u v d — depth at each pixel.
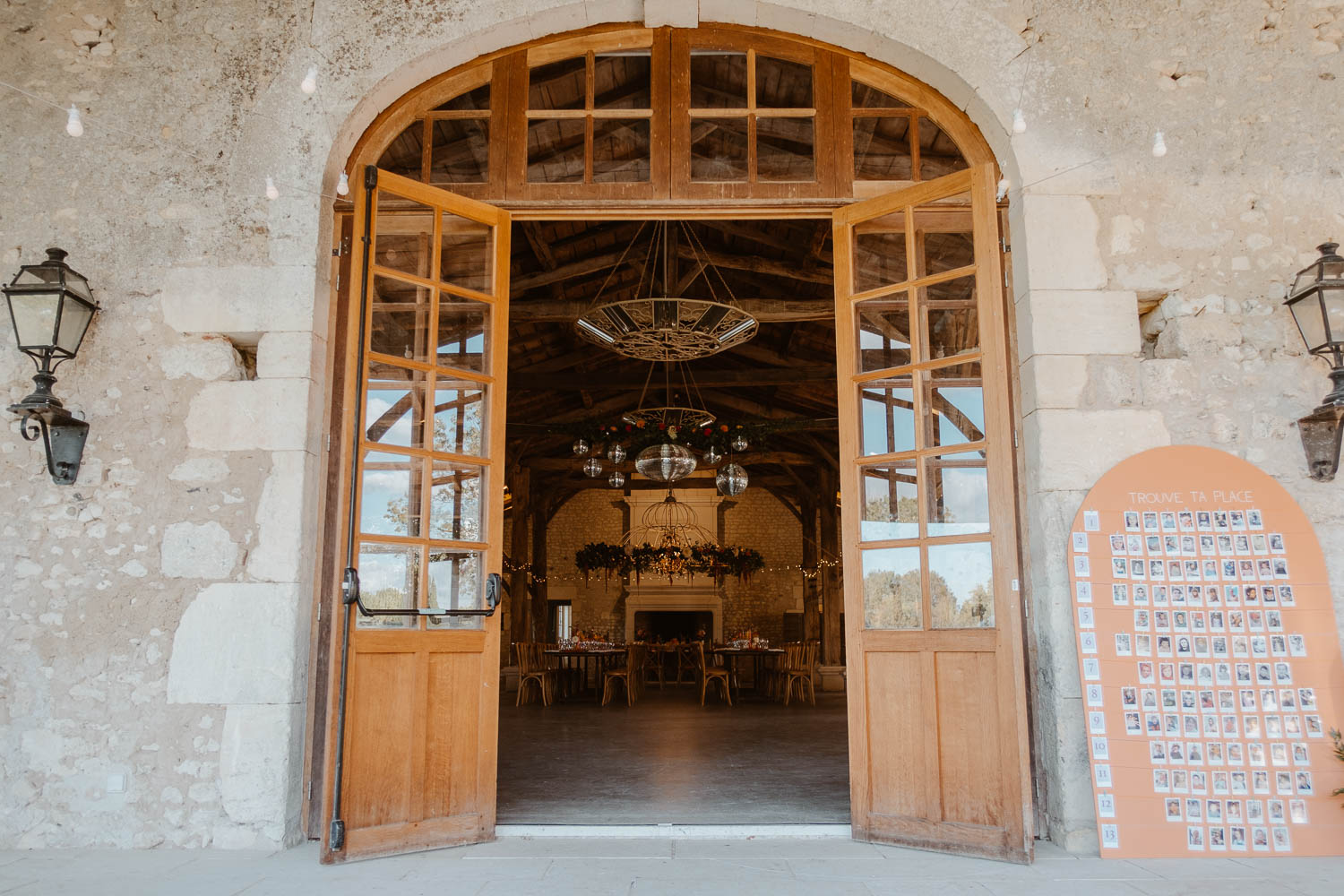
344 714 3.40
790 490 17.83
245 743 3.62
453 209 4.09
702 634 14.80
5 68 4.16
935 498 3.83
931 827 3.58
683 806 4.44
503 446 4.12
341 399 4.03
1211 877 3.14
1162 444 3.80
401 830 3.53
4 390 3.93
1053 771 3.65
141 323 3.95
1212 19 4.14
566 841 3.77
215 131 4.09
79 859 3.42
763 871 3.28
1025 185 3.99
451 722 3.74
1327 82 4.09
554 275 9.09
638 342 6.50
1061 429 3.80
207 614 3.72
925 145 4.31
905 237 4.06
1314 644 3.57
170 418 3.87
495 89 4.29
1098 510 3.70
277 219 4.01
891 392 4.01
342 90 4.09
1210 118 4.06
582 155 4.26
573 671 13.38
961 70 4.07
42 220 4.04
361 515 3.73
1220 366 3.87
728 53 4.35
